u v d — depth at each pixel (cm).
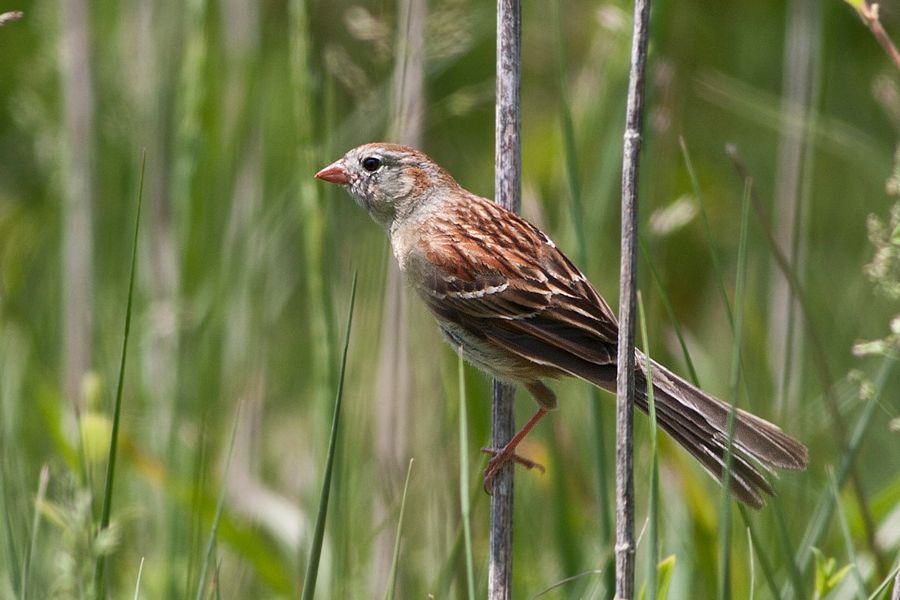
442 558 877
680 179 1352
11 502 848
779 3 1384
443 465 920
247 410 1088
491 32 1380
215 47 1180
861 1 718
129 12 1207
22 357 1112
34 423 1098
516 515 970
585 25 1309
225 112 1138
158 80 1184
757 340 1088
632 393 643
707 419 717
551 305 809
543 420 1020
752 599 675
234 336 1098
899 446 1122
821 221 1430
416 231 879
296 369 1291
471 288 838
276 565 943
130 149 1195
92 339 1139
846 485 959
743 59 1430
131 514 928
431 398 981
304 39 934
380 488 972
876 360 1095
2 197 1441
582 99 1045
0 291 1086
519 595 931
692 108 1473
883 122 1407
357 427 968
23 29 1498
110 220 1204
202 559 924
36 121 1289
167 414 1041
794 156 1186
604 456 795
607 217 1104
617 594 644
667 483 934
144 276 1144
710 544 901
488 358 834
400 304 995
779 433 706
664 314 1082
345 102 1202
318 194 927
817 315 1284
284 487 1162
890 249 677
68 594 649
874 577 841
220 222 1121
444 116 1159
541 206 1078
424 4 973
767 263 1320
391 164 896
